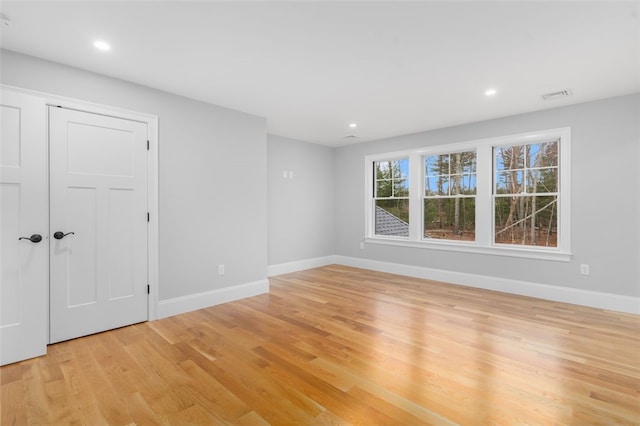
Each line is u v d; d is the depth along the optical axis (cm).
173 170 332
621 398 184
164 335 279
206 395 190
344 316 325
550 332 280
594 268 352
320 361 231
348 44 236
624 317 318
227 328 295
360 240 587
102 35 221
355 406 179
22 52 243
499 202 429
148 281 314
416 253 507
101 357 238
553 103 360
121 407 179
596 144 349
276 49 243
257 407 178
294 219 559
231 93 334
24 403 182
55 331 260
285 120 431
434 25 211
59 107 262
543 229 396
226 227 378
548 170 391
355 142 583
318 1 185
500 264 420
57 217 261
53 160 259
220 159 372
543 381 202
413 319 315
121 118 297
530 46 237
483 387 196
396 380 205
